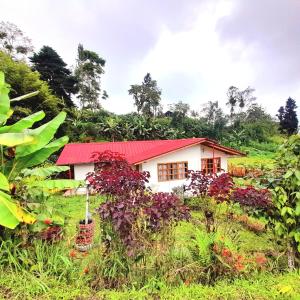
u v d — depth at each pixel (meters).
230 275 3.37
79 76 50.75
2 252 3.19
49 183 4.25
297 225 3.84
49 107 25.52
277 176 4.16
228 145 41.75
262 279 3.30
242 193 4.46
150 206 3.42
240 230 6.24
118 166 3.89
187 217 3.60
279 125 63.44
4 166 3.80
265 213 4.24
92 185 3.71
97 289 3.05
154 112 62.66
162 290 2.98
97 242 3.74
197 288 3.04
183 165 14.45
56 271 3.16
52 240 3.64
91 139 33.38
